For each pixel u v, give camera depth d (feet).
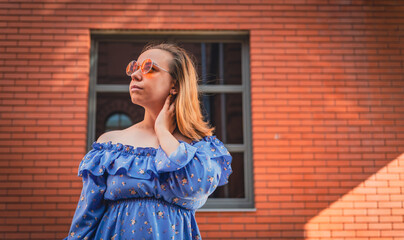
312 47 16.99
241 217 15.81
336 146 16.42
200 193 4.41
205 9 17.02
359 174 16.29
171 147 4.32
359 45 17.07
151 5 16.93
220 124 17.07
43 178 15.61
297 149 16.34
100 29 16.80
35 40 16.52
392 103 16.76
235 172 16.81
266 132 16.42
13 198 15.42
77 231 4.46
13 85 16.17
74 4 16.83
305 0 17.26
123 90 17.12
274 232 15.79
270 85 16.71
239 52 17.52
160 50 4.87
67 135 15.99
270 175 16.15
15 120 15.96
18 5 16.66
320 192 16.12
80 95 16.30
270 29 17.04
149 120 4.90
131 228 4.26
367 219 16.03
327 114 16.61
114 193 4.34
